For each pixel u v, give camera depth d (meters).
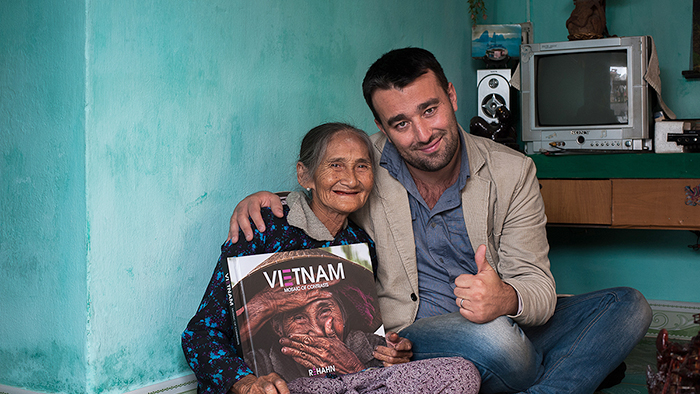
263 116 1.83
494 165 1.62
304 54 1.99
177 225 1.56
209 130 1.65
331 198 1.47
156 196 1.51
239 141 1.75
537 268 1.55
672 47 2.95
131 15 1.44
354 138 1.49
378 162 1.66
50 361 1.43
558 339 1.55
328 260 1.46
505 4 3.32
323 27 2.08
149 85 1.49
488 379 1.38
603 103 2.66
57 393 1.42
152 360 1.50
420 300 1.62
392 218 1.61
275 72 1.87
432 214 1.61
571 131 2.70
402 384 1.24
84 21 1.34
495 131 2.86
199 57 1.62
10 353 1.52
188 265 1.60
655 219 2.43
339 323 1.41
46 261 1.43
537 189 1.65
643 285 3.02
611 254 3.08
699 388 0.95
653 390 1.01
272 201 1.50
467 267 1.63
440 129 1.48
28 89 1.46
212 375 1.27
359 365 1.39
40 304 1.45
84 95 1.34
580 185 2.56
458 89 3.06
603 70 2.66
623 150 2.63
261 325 1.33
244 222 1.43
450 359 1.30
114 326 1.41
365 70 2.31
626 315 1.47
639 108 2.60
